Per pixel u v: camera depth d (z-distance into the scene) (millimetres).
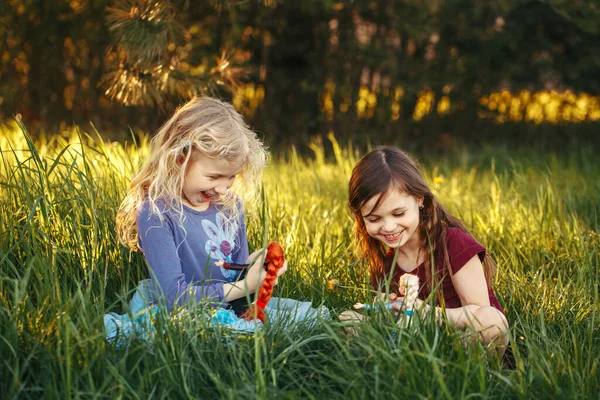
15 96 8188
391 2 8141
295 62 8766
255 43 8438
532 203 4820
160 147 2736
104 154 3592
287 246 3596
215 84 4379
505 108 9383
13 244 2924
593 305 3014
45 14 7926
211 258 2848
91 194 2971
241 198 3014
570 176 6180
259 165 2928
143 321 2549
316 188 5336
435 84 8586
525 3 8312
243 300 2898
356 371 2312
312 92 8680
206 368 2234
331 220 4332
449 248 2857
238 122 2752
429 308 2656
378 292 2703
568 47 8758
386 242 2840
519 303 3217
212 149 2635
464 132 9219
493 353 2578
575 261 3633
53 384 2199
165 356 2295
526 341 2547
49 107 8242
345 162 6180
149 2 3967
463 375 2277
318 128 8789
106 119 8227
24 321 2395
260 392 2145
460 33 8680
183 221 2787
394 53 8414
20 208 3004
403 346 2297
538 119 9461
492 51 8734
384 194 2748
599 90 8867
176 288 2650
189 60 5582
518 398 2285
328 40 8445
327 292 3191
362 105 8805
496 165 7418
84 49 8172
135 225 2918
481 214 4602
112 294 2941
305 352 2547
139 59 3971
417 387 2225
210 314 2537
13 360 2271
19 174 3086
